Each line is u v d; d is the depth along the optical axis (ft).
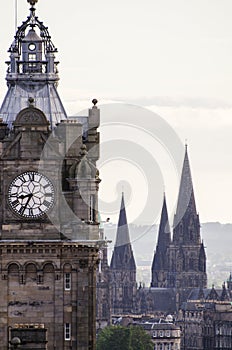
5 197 619.26
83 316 626.23
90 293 627.87
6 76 629.51
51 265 622.95
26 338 532.32
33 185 620.90
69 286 625.41
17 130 618.85
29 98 620.90
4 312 621.72
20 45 630.74
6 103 627.05
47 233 620.90
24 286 622.95
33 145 619.26
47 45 631.15
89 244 623.36
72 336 625.82
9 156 618.85
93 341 631.15
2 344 620.08
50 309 624.18
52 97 629.10
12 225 620.49
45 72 631.15
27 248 620.90
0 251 620.49
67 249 622.95
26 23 631.97
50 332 624.18
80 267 624.59
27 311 623.77
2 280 621.31
